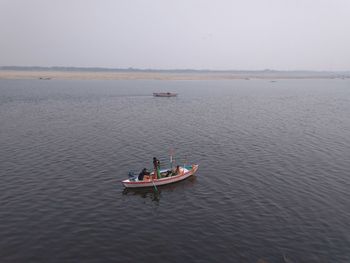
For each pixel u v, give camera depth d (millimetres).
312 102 114312
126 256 21859
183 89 176625
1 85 182625
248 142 51375
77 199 30234
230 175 36562
